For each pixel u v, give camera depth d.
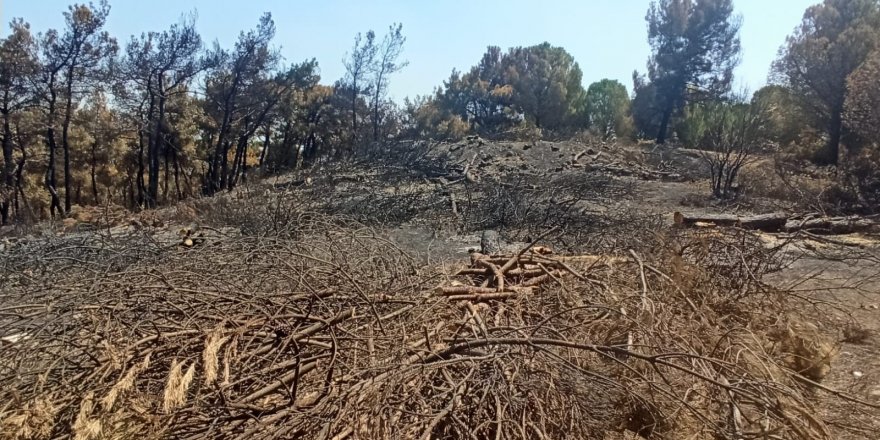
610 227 8.42
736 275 5.25
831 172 14.99
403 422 2.42
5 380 2.58
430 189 14.09
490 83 34.81
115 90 22.08
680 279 4.55
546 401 2.68
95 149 25.31
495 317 3.94
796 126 20.30
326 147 28.14
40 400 2.35
